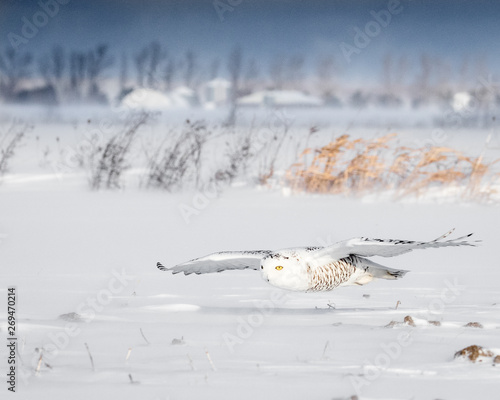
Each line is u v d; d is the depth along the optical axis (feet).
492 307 84.53
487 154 300.40
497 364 57.31
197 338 67.62
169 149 238.48
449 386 51.62
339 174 221.46
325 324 74.13
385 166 221.05
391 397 49.37
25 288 98.53
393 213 187.11
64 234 155.12
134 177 242.99
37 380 53.47
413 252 134.82
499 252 134.92
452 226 167.32
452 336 67.41
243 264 75.82
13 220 174.19
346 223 171.53
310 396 49.49
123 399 49.11
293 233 158.30
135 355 61.21
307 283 71.72
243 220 175.83
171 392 50.34
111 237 151.33
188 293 95.55
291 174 224.53
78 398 49.37
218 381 52.80
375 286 101.65
